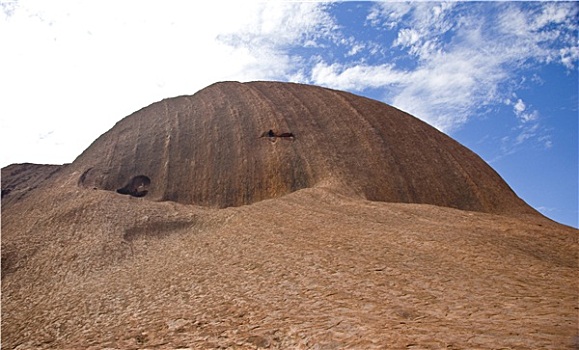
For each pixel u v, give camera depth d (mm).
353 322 10734
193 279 16781
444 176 32219
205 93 42875
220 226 23312
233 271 16828
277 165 31734
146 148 35594
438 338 8828
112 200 27109
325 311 11984
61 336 14219
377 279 14141
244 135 35062
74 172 34156
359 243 17953
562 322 9234
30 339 14516
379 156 32406
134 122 39625
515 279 13531
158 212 25875
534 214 30172
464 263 15289
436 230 19469
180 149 34906
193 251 20188
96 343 12766
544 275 13922
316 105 38781
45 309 16719
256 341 10656
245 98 40156
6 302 17984
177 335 12117
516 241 18219
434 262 15500
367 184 29641
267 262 17062
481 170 34719
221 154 33812
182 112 39438
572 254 17328
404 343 8797
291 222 21812
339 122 36125
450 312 10930
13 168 37125
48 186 32906
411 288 13148
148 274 18375
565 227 27281
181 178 32562
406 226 20500
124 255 21109
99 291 17422
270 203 25453
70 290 18125
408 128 37438
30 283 19328
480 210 29984
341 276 14711
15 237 23891
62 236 23266
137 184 32875
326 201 25391
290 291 14078
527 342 8031
